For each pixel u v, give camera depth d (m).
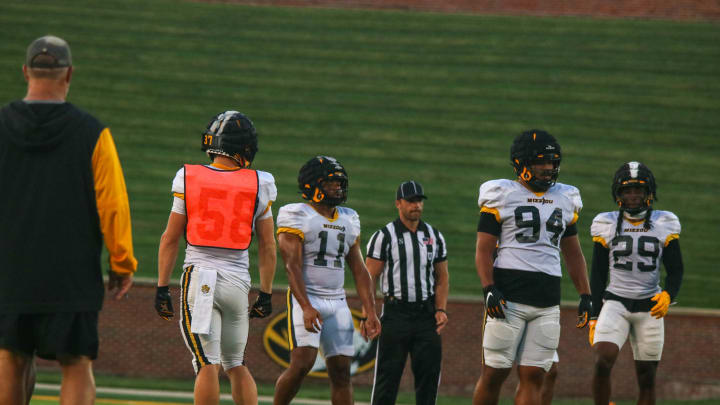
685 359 36.19
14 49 74.50
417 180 59.09
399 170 60.59
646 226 21.25
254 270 45.59
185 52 77.75
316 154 62.38
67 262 11.14
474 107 70.75
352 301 34.81
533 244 16.72
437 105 71.00
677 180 60.28
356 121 68.25
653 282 21.45
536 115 69.56
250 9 86.88
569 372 36.00
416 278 20.89
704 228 53.31
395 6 88.69
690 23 85.94
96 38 78.44
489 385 17.02
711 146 65.81
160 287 14.71
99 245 11.55
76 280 11.20
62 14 82.12
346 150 63.47
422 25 84.94
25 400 12.09
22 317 11.12
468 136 66.31
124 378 35.50
